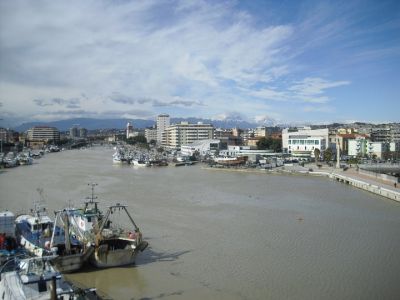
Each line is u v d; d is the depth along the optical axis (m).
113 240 46.84
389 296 37.81
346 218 71.56
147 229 61.72
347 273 43.53
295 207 82.19
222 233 59.97
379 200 92.75
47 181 122.44
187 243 54.66
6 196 92.38
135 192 99.69
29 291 32.75
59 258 42.62
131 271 44.31
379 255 49.78
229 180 133.50
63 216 52.38
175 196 94.06
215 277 42.41
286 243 54.94
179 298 37.47
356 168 161.38
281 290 39.12
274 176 150.75
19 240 50.88
